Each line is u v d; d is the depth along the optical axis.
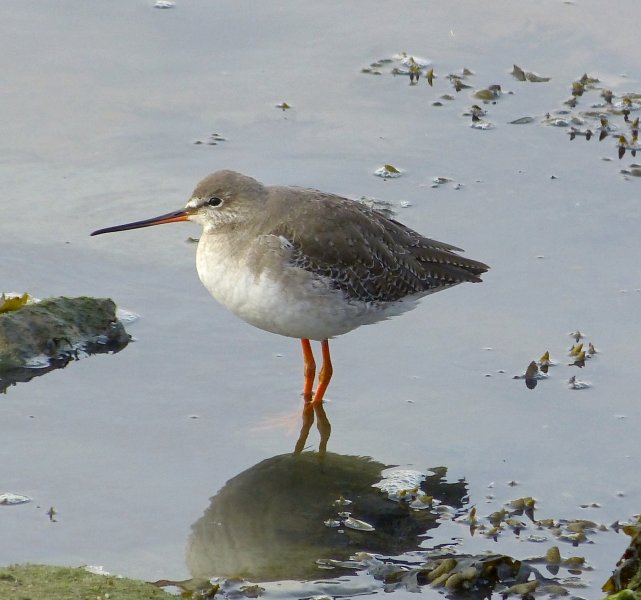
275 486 12.05
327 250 13.23
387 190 17.31
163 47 20.33
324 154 18.08
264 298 13.09
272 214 13.35
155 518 11.41
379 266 13.61
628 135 18.73
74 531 11.11
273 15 21.48
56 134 18.12
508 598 10.42
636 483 12.09
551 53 20.77
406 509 11.77
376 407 13.46
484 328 14.73
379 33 21.17
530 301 15.13
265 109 19.08
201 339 14.48
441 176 17.70
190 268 15.71
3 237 15.93
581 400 13.42
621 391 13.55
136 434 12.71
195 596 10.08
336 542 11.25
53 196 16.80
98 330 14.38
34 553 10.77
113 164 17.53
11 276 15.22
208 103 19.09
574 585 10.57
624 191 17.34
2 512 11.31
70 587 9.46
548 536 11.33
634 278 15.45
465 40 21.09
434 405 13.45
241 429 12.97
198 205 13.59
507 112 19.31
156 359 14.07
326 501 11.88
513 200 17.12
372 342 14.70
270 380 13.88
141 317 14.77
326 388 13.79
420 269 14.07
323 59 20.39
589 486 12.07
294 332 13.45
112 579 9.77
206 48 20.42
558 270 15.64
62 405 13.14
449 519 11.62
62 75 19.45
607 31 21.27
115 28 20.73
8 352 13.75
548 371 13.91
